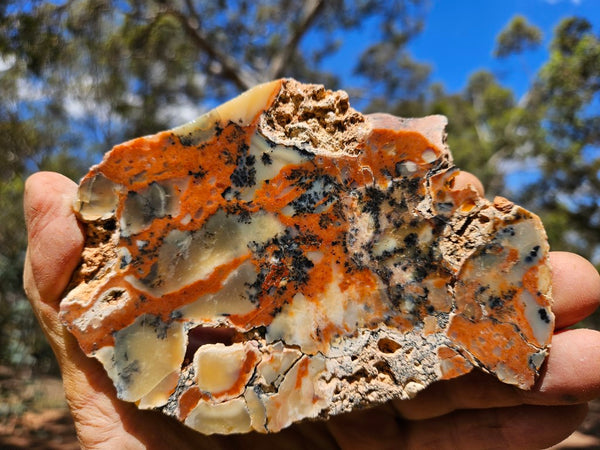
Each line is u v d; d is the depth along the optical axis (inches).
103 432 4.1
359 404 3.8
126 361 3.7
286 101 4.1
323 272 4.0
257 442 5.0
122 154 3.8
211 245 3.9
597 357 3.8
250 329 3.9
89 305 3.7
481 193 5.5
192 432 4.4
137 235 3.8
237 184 3.9
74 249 3.8
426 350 3.9
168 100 19.3
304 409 3.8
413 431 5.0
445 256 3.9
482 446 4.6
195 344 4.0
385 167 4.0
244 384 3.8
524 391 4.1
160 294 3.8
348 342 4.0
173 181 3.8
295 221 4.0
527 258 3.8
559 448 12.2
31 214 3.9
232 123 3.9
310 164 4.0
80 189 3.7
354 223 4.0
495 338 3.8
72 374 4.1
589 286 4.0
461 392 4.5
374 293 4.0
